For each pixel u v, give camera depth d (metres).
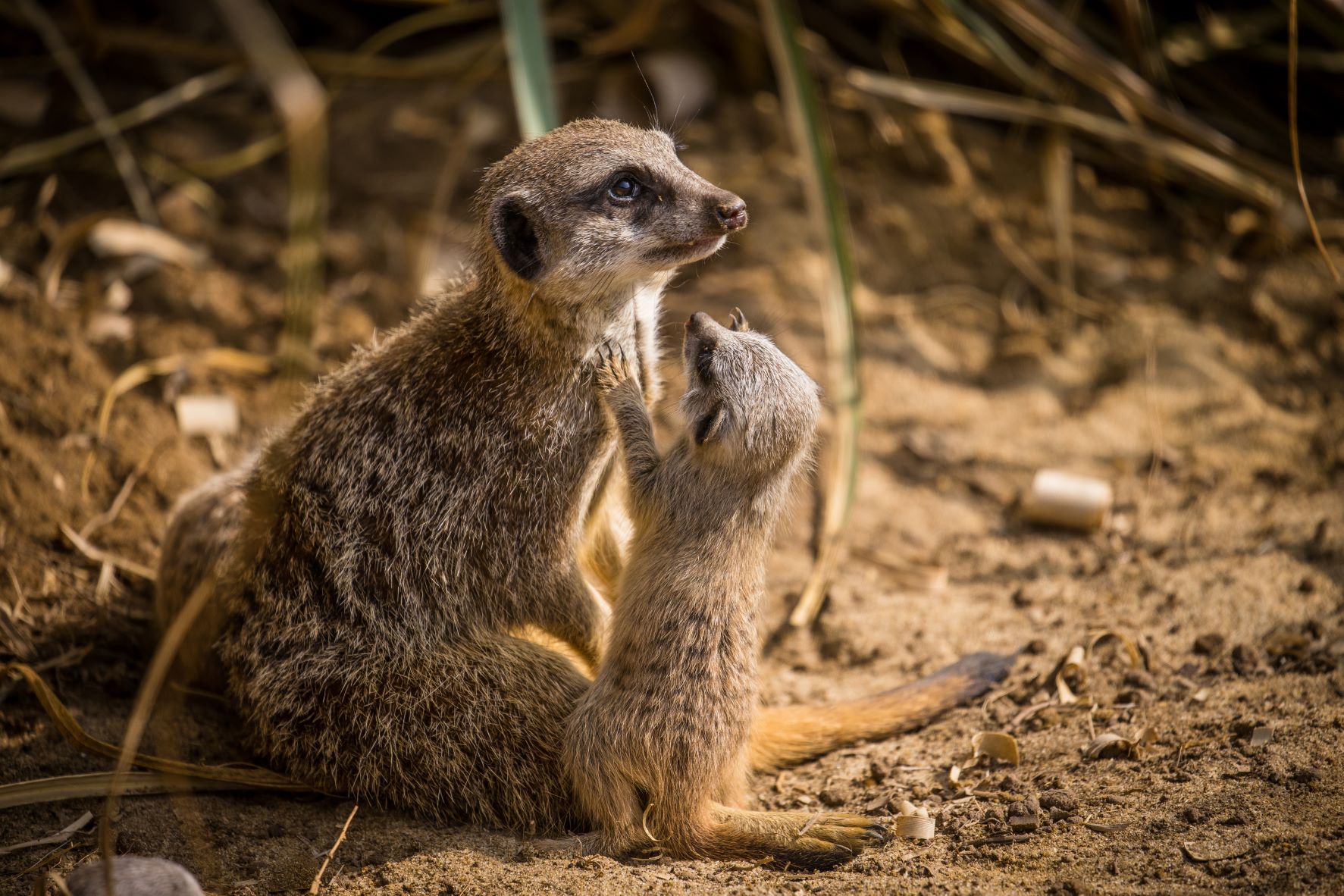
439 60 13.12
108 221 11.73
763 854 6.75
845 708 8.15
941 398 11.77
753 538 7.17
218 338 11.34
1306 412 11.43
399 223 12.52
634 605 7.13
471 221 8.59
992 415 11.67
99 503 9.69
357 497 7.91
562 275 7.75
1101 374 12.05
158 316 11.31
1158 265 13.02
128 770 7.45
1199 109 13.66
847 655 9.29
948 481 11.06
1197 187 13.31
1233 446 11.12
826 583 9.81
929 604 9.72
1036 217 13.33
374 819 7.40
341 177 12.92
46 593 8.90
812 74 13.09
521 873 6.63
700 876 6.59
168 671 8.37
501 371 7.90
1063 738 7.70
